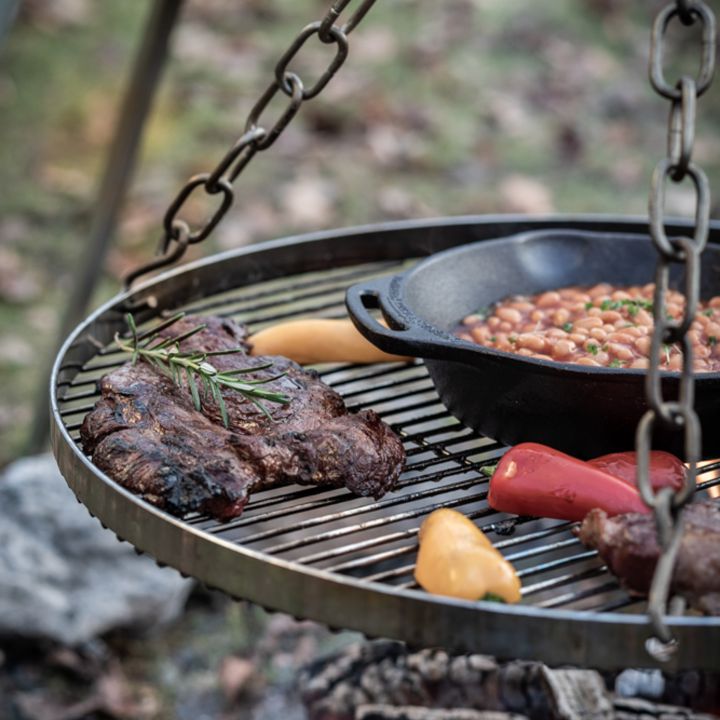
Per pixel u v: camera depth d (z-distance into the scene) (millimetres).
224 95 4578
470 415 1401
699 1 1043
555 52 5105
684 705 1804
